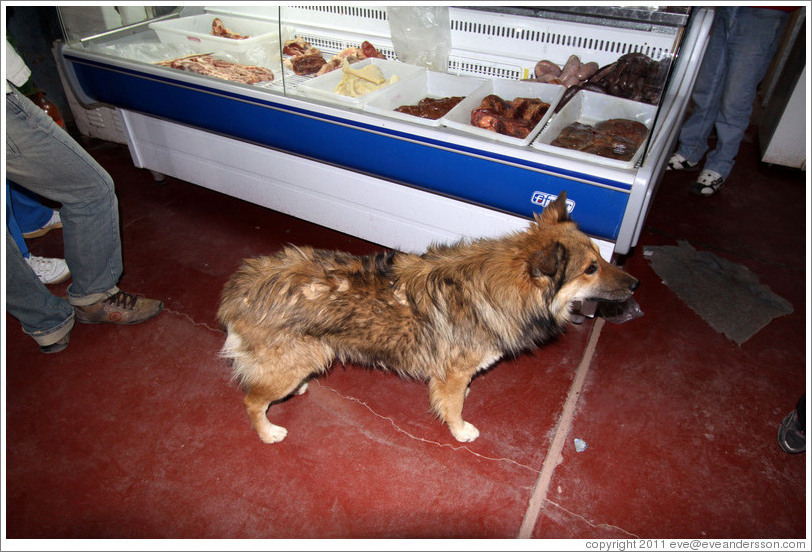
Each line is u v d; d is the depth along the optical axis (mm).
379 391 2732
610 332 3078
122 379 2730
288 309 2014
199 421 2531
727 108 4035
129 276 3436
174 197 4309
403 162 2826
